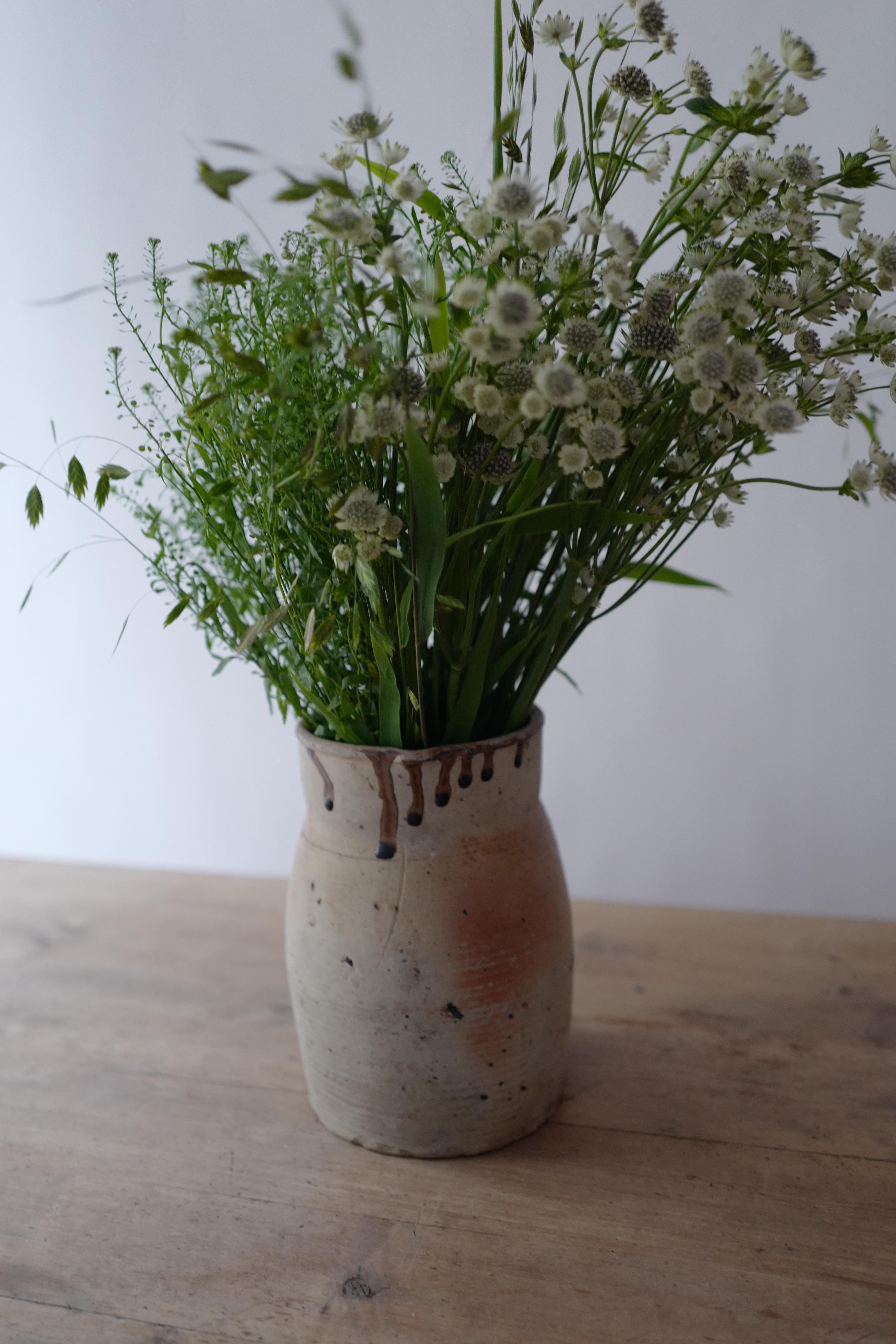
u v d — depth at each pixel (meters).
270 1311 0.70
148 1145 0.81
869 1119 0.81
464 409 0.69
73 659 1.22
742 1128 0.81
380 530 0.68
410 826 0.75
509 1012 0.77
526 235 0.64
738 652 1.11
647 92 0.67
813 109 0.99
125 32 1.08
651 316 0.67
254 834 1.23
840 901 1.14
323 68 1.05
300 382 0.69
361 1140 0.80
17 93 1.10
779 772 1.13
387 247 0.64
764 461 1.07
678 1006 0.93
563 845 1.19
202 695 1.21
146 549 1.17
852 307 0.70
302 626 0.74
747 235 0.67
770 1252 0.72
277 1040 0.91
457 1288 0.71
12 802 1.28
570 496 0.73
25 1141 0.81
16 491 1.18
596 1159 0.79
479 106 1.03
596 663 1.14
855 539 1.07
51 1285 0.71
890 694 1.09
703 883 1.17
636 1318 0.69
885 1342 0.67
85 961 1.01
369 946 0.75
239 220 1.09
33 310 1.14
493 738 0.75
